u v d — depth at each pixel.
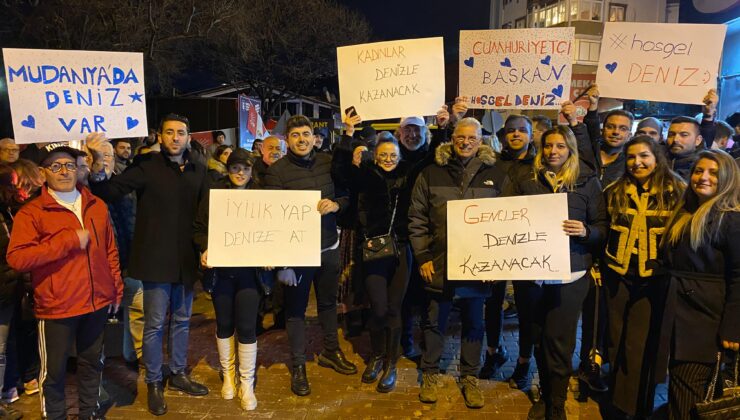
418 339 5.08
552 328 3.27
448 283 3.54
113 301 3.38
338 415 3.57
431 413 3.59
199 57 23.91
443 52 3.76
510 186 3.60
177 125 3.56
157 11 16.88
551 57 3.80
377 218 3.81
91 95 3.47
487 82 3.93
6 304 3.43
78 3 14.61
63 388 3.21
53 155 3.03
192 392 3.85
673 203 3.03
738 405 2.61
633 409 3.17
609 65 3.89
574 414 3.61
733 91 11.26
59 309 3.08
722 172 2.71
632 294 3.19
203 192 3.72
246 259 3.48
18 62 3.28
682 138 3.90
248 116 12.33
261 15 23.45
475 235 3.32
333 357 4.30
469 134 3.45
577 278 3.26
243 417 3.54
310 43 25.30
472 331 3.70
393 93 3.79
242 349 3.63
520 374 3.94
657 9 28.03
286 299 3.90
